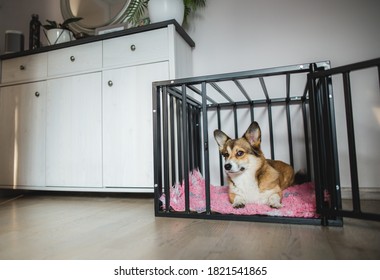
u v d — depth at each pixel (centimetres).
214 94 154
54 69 153
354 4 134
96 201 143
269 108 141
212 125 153
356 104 128
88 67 145
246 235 71
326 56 137
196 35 160
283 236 69
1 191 174
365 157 126
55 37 161
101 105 141
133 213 108
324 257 55
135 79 134
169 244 66
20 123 160
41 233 79
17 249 65
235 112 147
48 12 201
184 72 144
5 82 166
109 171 137
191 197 111
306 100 134
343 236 68
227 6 156
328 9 138
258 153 101
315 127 79
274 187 95
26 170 157
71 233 79
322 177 79
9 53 164
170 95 108
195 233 75
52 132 152
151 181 129
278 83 143
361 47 132
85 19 187
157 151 100
